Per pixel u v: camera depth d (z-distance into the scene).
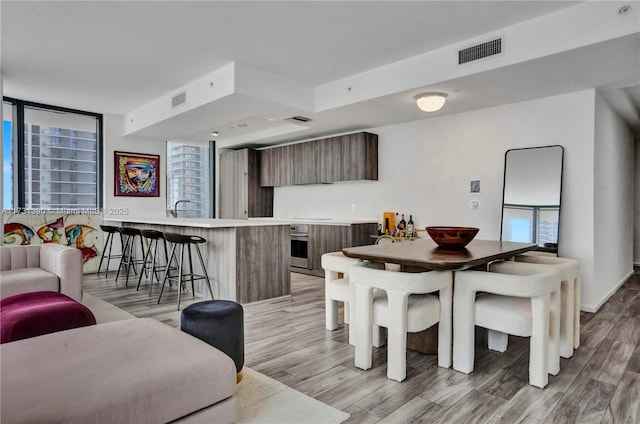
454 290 2.51
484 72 3.34
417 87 3.76
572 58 3.04
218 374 1.54
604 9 2.72
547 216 4.08
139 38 3.38
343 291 3.08
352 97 4.31
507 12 2.93
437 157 5.05
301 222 6.03
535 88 3.83
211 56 3.77
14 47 3.57
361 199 5.98
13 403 1.17
